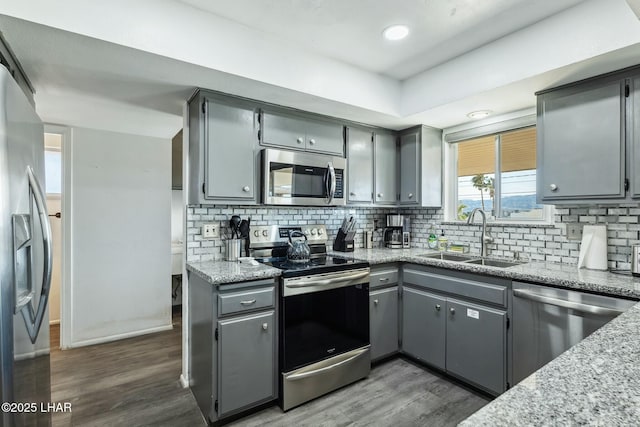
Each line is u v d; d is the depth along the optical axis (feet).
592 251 6.96
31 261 4.55
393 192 10.58
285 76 6.90
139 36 5.26
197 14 5.82
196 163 7.27
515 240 8.66
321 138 8.84
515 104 8.02
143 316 11.18
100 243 10.49
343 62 7.84
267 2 5.65
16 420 3.93
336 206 9.89
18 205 4.16
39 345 5.04
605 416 1.84
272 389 6.73
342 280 7.52
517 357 6.54
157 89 6.98
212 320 6.12
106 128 10.30
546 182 7.09
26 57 5.46
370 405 6.91
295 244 8.34
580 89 6.55
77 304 10.12
